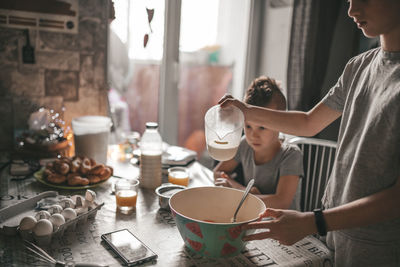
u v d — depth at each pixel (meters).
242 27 2.74
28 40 1.73
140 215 1.12
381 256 0.95
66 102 1.89
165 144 2.01
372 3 0.82
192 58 2.86
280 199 1.33
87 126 1.57
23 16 1.70
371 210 0.81
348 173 1.00
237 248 0.87
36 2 1.71
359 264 0.98
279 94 1.46
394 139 0.86
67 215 0.98
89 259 0.84
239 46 2.76
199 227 0.82
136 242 0.92
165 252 0.89
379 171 0.90
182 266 0.83
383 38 0.92
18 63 1.74
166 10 2.22
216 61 2.84
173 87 2.36
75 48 1.85
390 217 0.81
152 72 2.39
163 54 2.29
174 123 2.44
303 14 2.15
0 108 1.76
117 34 2.04
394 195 0.80
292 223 0.82
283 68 2.53
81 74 1.90
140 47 2.20
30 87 1.79
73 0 1.79
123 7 2.03
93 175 1.36
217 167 1.62
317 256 0.92
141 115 2.48
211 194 1.04
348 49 2.22
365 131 0.92
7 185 1.33
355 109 0.99
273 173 1.45
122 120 2.27
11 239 0.93
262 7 2.66
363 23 0.87
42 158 1.65
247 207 0.99
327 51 2.20
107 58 1.95
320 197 2.05
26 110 1.81
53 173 1.35
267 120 1.17
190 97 3.05
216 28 2.72
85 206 1.07
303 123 1.16
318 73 2.21
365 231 0.95
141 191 1.34
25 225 0.90
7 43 1.71
